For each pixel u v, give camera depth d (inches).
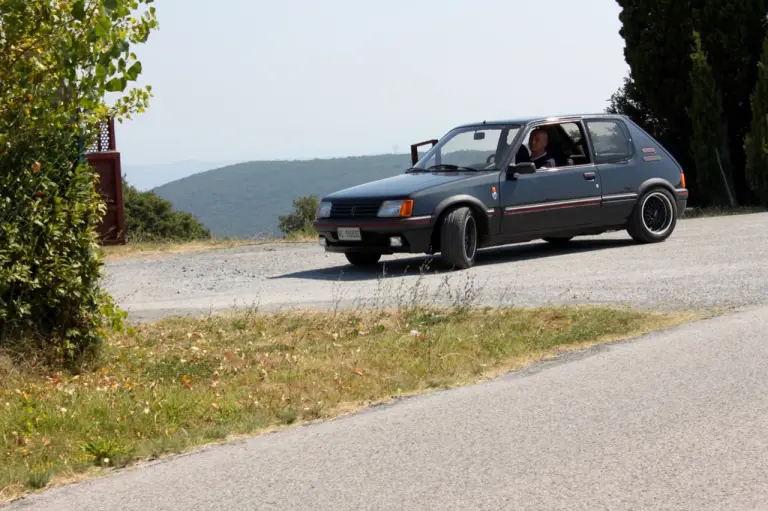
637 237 586.2
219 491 184.5
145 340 358.0
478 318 362.3
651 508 163.3
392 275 514.9
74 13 287.4
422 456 199.8
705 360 273.7
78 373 310.5
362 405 252.8
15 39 286.2
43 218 303.6
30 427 238.1
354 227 522.9
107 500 183.5
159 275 577.3
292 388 272.8
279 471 195.2
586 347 306.8
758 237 575.8
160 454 216.1
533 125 556.1
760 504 163.3
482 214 526.9
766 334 303.0
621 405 231.6
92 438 231.5
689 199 994.1
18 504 184.4
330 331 358.6
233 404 257.1
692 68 959.0
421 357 303.3
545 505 167.0
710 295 386.0
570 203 556.7
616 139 583.5
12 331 304.2
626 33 999.6
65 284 307.7
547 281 456.8
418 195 513.3
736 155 978.7
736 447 194.7
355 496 177.0
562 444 202.7
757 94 877.2
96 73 292.0
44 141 304.2
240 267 594.6
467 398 249.4
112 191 780.6
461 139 569.0
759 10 944.3
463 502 170.6
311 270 559.2
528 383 262.2
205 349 340.2
